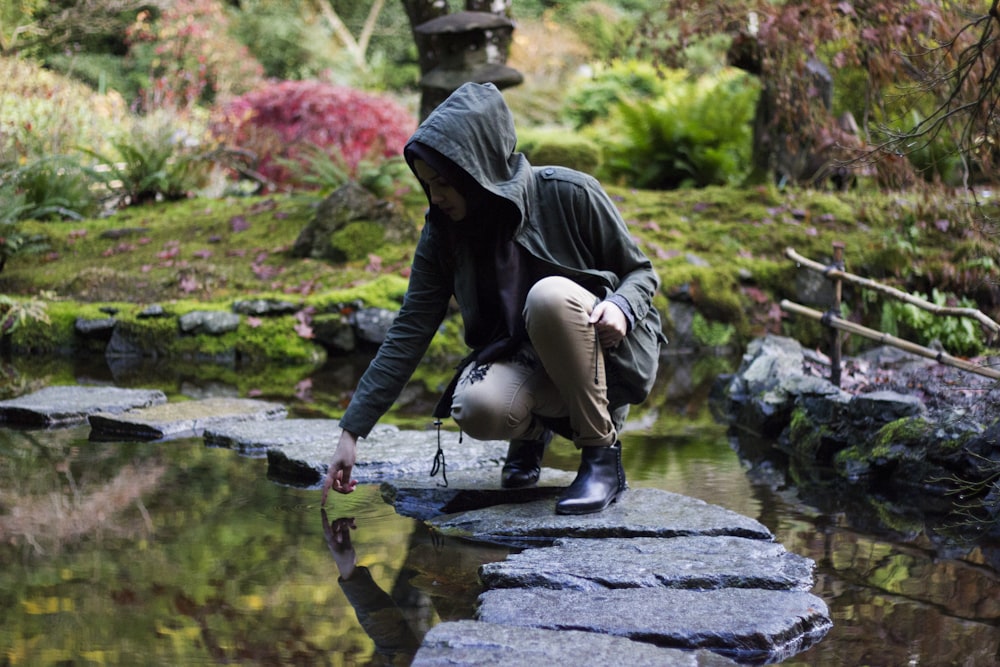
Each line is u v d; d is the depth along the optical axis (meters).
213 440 3.64
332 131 9.97
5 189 7.14
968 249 6.19
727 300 6.52
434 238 2.56
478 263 2.55
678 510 2.62
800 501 2.90
